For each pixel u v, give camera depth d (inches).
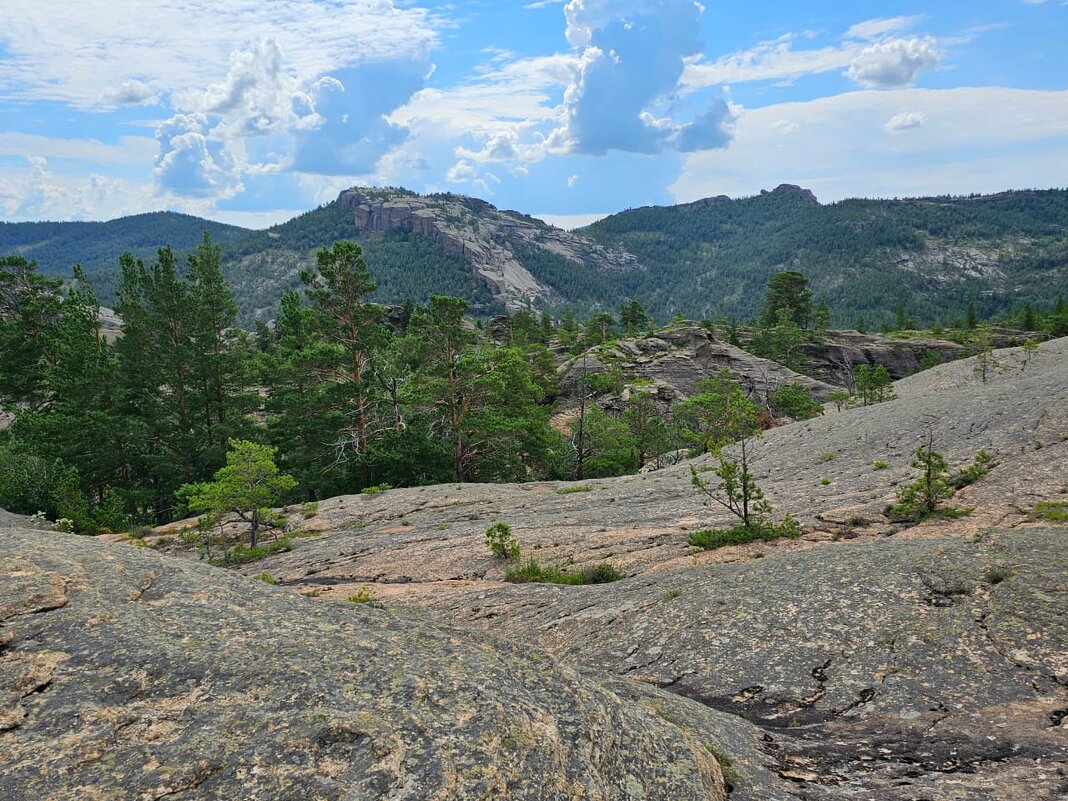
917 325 6476.4
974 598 332.5
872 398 1852.9
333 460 1706.4
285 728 158.6
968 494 634.2
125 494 1609.3
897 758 221.6
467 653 211.2
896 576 372.8
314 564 824.3
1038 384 974.4
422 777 147.6
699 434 1972.2
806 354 4276.6
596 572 606.5
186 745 152.8
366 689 178.4
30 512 1497.3
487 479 1787.6
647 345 3939.5
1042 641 284.8
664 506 883.4
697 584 436.5
